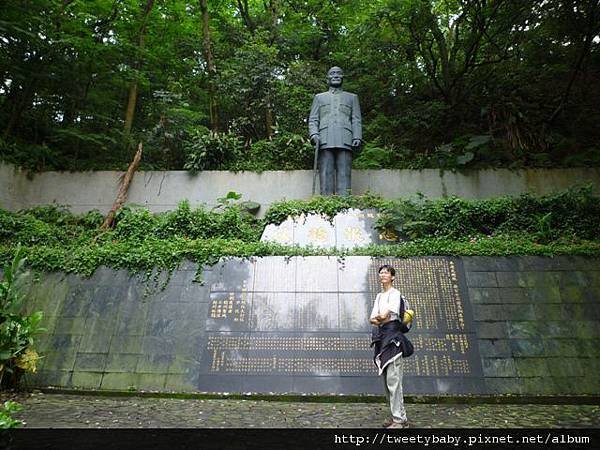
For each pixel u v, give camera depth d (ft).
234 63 44.83
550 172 35.99
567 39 40.57
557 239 27.61
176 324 21.70
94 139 38.81
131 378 19.98
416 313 21.67
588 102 40.98
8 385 19.15
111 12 44.19
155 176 37.86
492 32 40.73
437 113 43.75
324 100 34.71
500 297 22.15
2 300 18.57
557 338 20.54
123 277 23.45
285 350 20.56
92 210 35.63
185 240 26.14
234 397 18.80
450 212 29.53
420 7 39.78
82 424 14.53
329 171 33.58
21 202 36.73
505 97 40.96
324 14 52.39
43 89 39.37
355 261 23.88
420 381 19.27
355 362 20.03
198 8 53.42
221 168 38.34
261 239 28.78
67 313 22.35
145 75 46.91
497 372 19.52
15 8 33.65
